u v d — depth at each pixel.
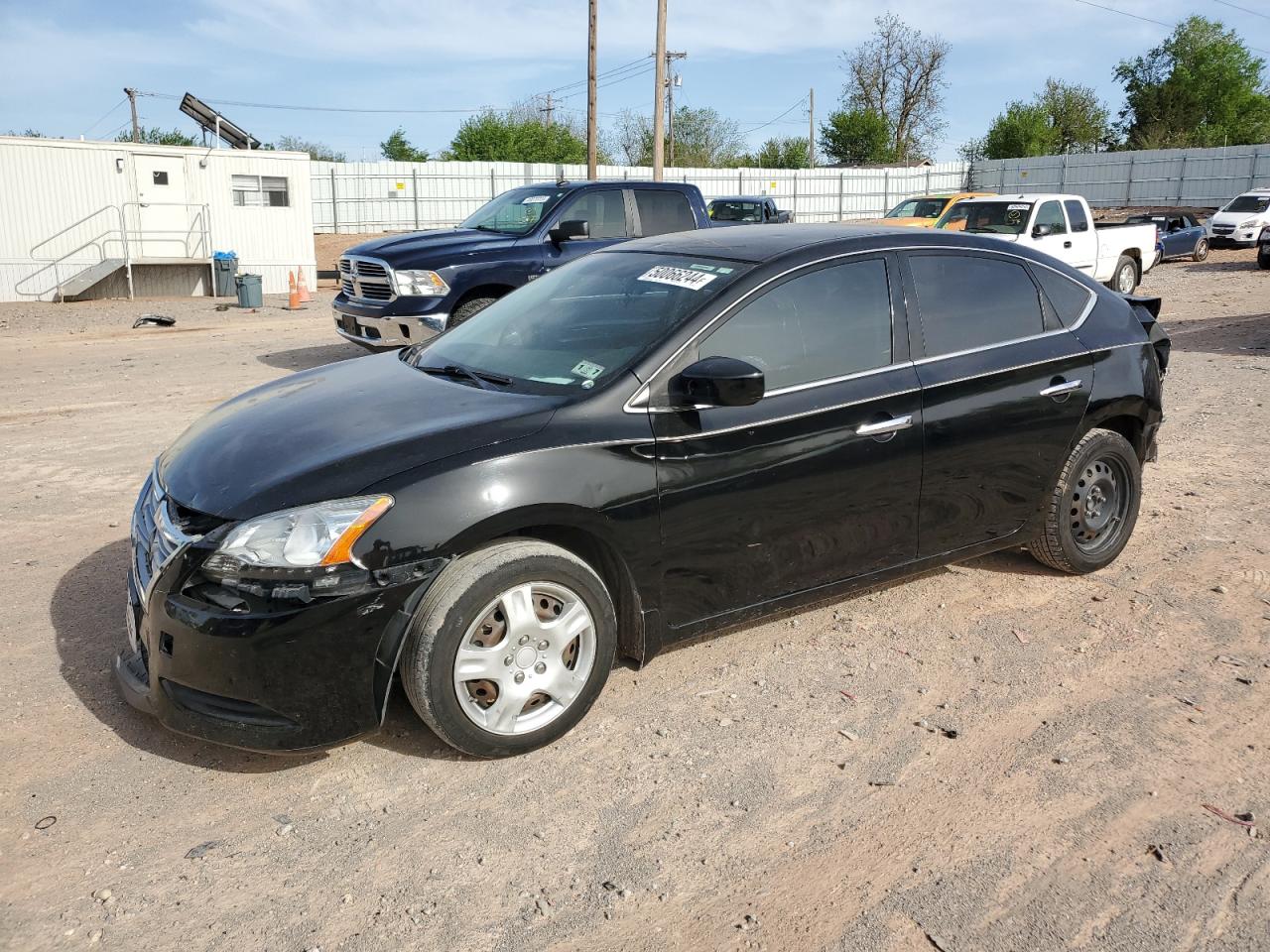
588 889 2.73
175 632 3.01
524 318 4.23
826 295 3.92
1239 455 7.06
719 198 24.44
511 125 57.31
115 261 21.42
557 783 3.20
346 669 3.02
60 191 20.92
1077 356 4.53
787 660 4.04
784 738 3.47
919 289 4.17
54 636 4.18
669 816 3.04
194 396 9.39
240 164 22.70
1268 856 2.85
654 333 3.63
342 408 3.63
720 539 3.62
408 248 10.02
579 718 3.44
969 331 4.28
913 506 4.10
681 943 2.53
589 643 3.39
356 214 38.62
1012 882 2.75
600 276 4.26
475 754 3.26
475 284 9.89
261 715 3.01
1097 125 66.44
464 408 3.46
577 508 3.27
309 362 11.65
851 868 2.81
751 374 3.29
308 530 2.97
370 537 3.00
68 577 4.81
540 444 3.25
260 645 2.92
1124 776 3.24
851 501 3.90
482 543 3.21
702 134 68.25
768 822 3.02
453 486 3.11
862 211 49.12
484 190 40.38
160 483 3.47
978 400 4.19
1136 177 46.16
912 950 2.50
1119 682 3.86
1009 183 50.56
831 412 3.78
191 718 3.05
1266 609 4.51
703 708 3.67
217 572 2.99
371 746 3.41
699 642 4.20
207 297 22.52
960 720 3.60
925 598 4.65
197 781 3.19
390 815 3.03
